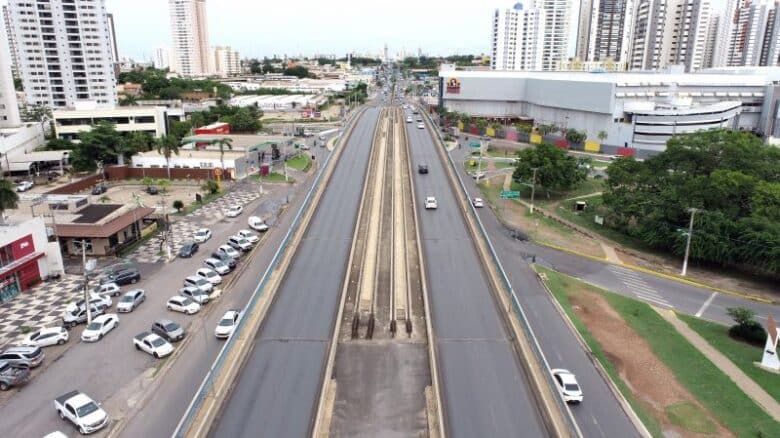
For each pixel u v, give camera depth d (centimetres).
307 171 13888
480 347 5375
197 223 9712
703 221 7888
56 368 5191
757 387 5028
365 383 4862
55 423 4412
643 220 8756
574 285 7188
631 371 5228
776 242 7106
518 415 4306
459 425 4172
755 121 18250
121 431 4272
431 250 8125
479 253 8019
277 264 7238
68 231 8062
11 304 6550
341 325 5928
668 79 17250
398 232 8969
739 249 7475
